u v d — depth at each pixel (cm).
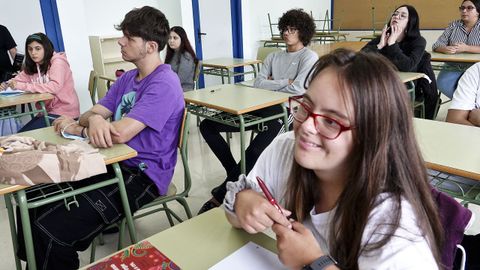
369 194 63
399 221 61
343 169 70
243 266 73
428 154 133
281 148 97
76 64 430
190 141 372
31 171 118
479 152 134
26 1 399
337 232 70
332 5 768
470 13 385
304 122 68
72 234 137
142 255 78
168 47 386
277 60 308
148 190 164
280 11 670
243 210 79
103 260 77
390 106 62
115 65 496
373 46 339
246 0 596
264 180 98
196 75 399
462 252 83
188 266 74
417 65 327
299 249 67
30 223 132
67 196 132
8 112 280
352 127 63
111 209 147
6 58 385
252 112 248
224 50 596
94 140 149
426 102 337
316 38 684
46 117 284
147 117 158
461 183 140
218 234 85
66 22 416
